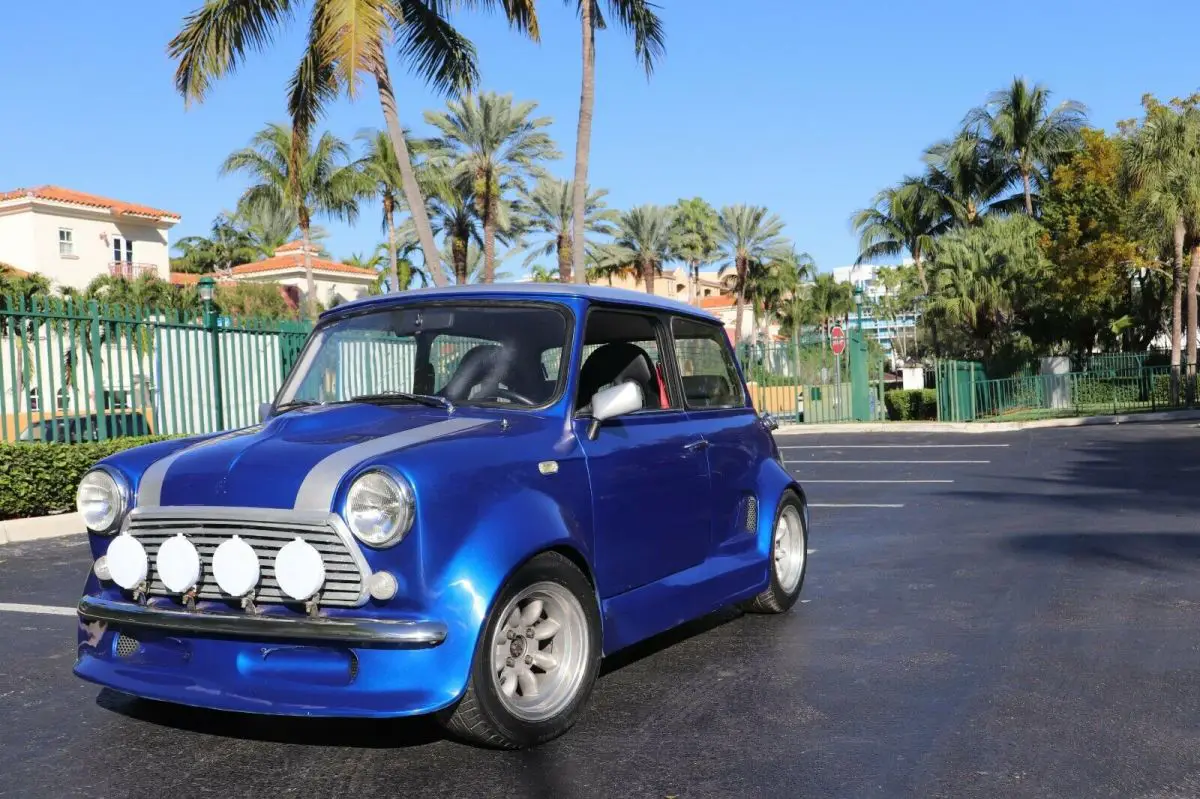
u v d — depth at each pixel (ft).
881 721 13.47
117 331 42.80
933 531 30.48
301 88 66.08
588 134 68.44
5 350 42.37
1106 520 31.30
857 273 304.50
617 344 15.89
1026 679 15.26
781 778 11.53
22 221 140.97
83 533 35.12
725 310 280.92
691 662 16.51
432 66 67.97
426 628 11.15
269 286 150.82
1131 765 11.81
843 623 19.15
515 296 15.16
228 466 12.19
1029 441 66.49
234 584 11.43
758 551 18.57
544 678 12.89
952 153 154.81
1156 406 102.42
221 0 60.18
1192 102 100.83
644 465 15.03
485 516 11.96
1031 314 128.26
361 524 11.25
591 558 13.64
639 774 11.68
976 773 11.61
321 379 15.61
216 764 12.09
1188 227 104.58
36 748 12.75
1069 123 148.15
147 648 12.39
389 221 146.20
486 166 127.75
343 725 13.41
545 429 13.66
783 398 93.25
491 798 11.00
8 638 18.95
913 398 112.57
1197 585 21.65
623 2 69.05
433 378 14.78
